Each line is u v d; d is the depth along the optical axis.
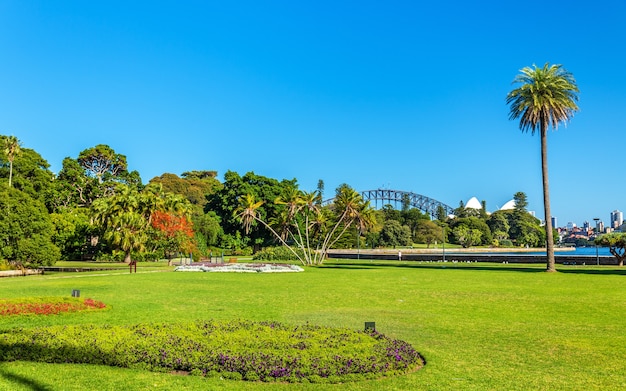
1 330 15.27
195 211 102.19
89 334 14.33
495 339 15.58
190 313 20.62
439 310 21.73
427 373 11.73
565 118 49.97
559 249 173.75
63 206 89.75
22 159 78.81
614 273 45.84
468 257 78.81
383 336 14.58
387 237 151.00
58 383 10.74
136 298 25.89
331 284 35.25
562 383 11.05
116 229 68.06
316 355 12.24
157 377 11.20
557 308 22.28
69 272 52.34
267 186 105.25
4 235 49.97
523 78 50.78
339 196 74.06
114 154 108.38
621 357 13.34
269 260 80.62
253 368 11.28
